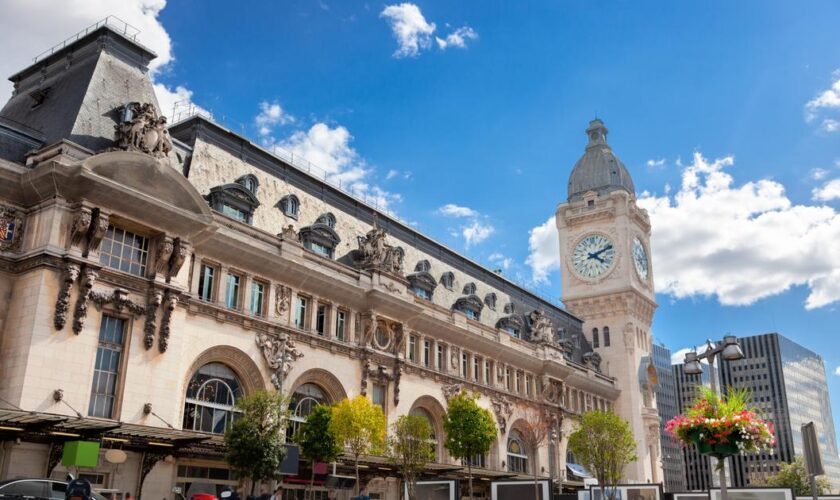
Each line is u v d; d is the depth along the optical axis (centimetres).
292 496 5028
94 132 4353
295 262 5150
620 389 9788
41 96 4819
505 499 4656
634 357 9906
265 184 5578
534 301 9231
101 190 3981
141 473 4041
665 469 15762
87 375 3841
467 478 6341
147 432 3797
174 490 4159
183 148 5047
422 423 5200
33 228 3947
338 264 5638
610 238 10412
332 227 6000
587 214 10631
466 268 8019
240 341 4775
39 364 3666
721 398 2752
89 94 4481
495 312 8075
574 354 9388
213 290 4716
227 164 5331
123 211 4128
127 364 4028
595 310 10250
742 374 19550
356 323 5750
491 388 7231
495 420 7212
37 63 5156
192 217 4381
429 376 6431
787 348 19888
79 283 3906
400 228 7119
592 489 5594
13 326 3784
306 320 5328
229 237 4734
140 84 4922
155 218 4266
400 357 6012
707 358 2748
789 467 13100
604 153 11175
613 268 10244
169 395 4203
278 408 4156
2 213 3931
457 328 6806
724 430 2548
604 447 6944
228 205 5025
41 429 3497
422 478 5959
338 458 4984
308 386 5300
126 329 4103
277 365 4938
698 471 19012
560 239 10844
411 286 6669
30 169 4003
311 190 6059
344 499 5362
